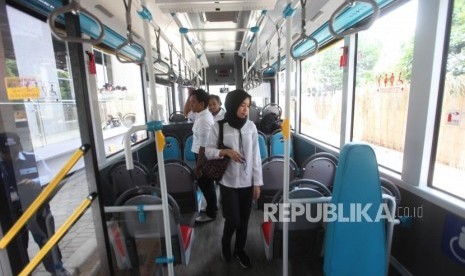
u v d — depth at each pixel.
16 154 1.41
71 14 0.98
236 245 1.94
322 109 3.65
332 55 3.24
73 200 1.99
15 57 1.52
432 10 1.54
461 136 1.47
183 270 1.95
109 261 1.21
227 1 1.58
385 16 2.10
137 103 4.46
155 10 2.53
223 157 1.71
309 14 2.62
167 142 3.91
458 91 1.47
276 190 2.53
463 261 1.37
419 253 1.67
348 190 1.35
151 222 1.57
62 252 1.93
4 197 1.20
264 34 3.63
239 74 8.02
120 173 2.36
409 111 1.75
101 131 2.73
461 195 1.46
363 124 2.49
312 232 1.68
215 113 3.05
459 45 1.46
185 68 4.95
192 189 2.46
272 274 1.88
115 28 2.64
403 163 1.82
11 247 1.15
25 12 1.73
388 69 2.09
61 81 2.30
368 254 1.41
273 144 3.85
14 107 1.45
